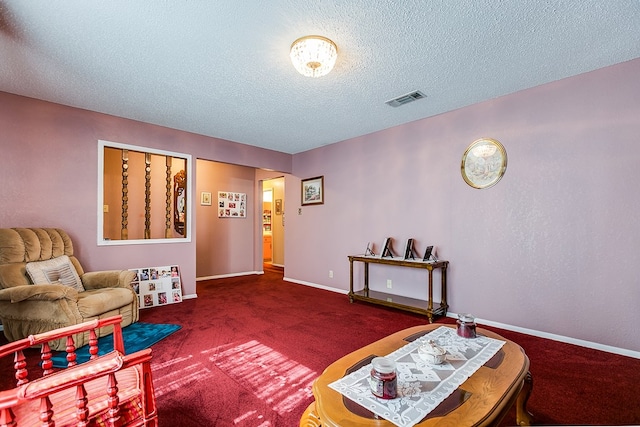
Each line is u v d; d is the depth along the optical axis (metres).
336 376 1.26
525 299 2.83
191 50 2.18
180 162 5.20
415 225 3.70
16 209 2.95
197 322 3.14
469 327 1.67
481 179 3.13
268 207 8.56
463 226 3.27
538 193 2.77
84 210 3.33
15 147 2.95
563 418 1.59
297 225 5.36
